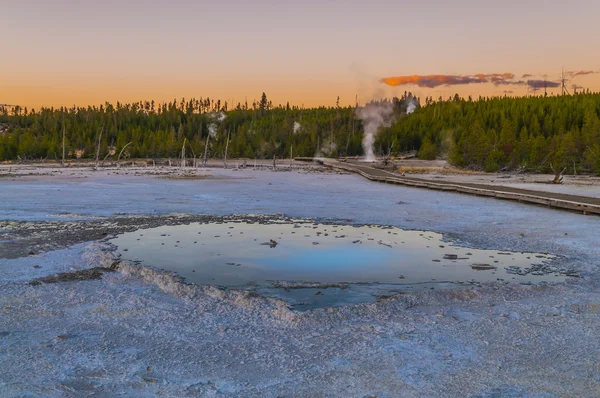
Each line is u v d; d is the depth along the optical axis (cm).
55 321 706
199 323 709
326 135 11656
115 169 5844
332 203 2441
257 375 543
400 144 10438
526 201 2453
